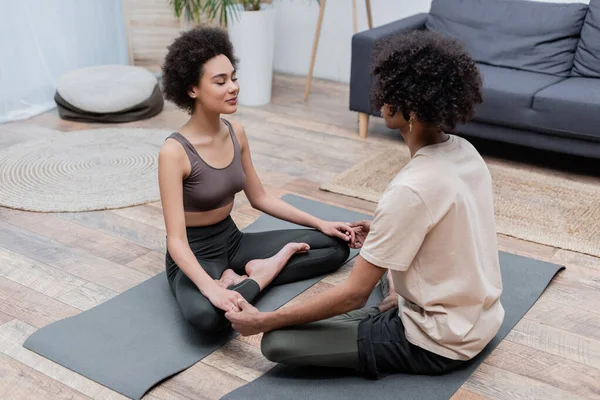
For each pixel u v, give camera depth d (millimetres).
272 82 4863
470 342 1842
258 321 1838
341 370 1945
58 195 3066
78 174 3291
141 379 1898
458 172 1676
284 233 2422
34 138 3783
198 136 2158
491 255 1811
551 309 2268
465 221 1671
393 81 1623
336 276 2438
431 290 1759
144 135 3814
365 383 1886
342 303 1771
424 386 1874
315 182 3250
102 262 2533
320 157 3553
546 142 3309
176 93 2113
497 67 3699
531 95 3242
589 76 3516
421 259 1729
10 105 4113
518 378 1932
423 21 3953
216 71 2055
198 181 2150
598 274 2484
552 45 3584
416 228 1643
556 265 2508
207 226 2281
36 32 4238
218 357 2014
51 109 4301
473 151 1762
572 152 3256
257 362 2000
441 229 1665
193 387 1894
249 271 2281
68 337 2076
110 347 2035
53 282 2400
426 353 1863
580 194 3115
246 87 4324
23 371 1944
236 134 2322
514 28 3664
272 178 3287
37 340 2062
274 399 1824
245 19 4133
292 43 4969
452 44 1637
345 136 3855
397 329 1881
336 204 3020
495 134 3430
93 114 4023
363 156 3570
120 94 4023
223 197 2229
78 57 4594
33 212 2932
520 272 2465
